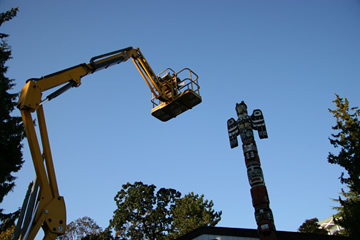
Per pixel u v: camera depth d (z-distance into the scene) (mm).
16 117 21406
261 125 17859
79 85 16562
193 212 46812
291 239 18797
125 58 21594
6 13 24109
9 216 20797
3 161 19500
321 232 37688
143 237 46344
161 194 50812
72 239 49344
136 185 51062
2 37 24219
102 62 18891
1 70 23047
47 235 11820
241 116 18344
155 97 24891
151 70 24781
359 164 19969
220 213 48281
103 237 44406
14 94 22500
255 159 16781
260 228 14773
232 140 18609
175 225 46000
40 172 12680
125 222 47312
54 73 15406
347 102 23078
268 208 15258
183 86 25297
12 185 20625
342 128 22109
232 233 19797
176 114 26078
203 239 19812
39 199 12273
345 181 20406
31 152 12961
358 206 18641
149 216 47250
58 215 12266
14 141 20547
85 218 52375
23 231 11797
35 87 14094
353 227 18219
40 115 13992
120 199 50062
